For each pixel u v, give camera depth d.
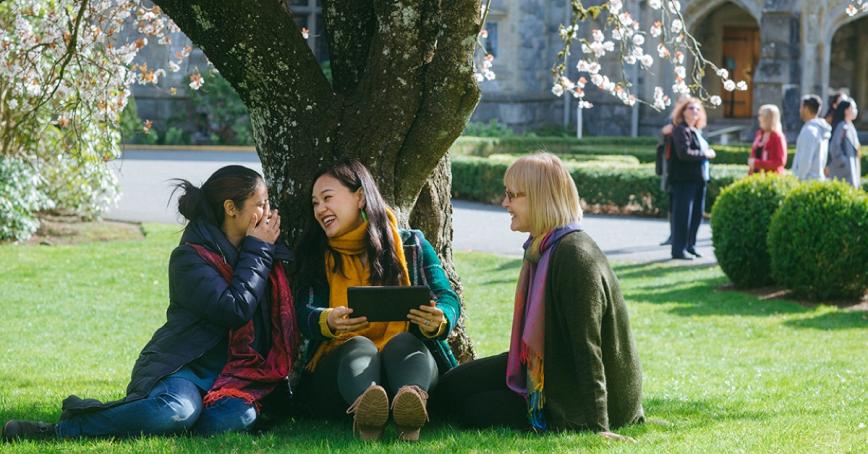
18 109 10.30
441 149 4.36
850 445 3.71
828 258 8.82
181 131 25.72
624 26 5.69
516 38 26.55
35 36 6.52
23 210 12.18
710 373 6.28
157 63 25.02
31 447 3.58
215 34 4.23
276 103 4.37
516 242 12.86
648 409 4.81
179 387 3.76
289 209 4.41
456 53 4.18
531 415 3.83
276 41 4.25
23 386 5.56
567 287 3.74
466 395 4.00
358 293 3.75
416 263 4.09
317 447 3.54
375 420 3.58
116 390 5.38
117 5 6.09
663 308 8.82
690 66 25.25
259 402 3.95
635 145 23.20
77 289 9.55
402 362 3.73
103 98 6.18
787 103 23.30
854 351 7.01
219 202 3.94
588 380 3.71
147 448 3.49
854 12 6.75
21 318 8.20
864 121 26.75
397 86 4.28
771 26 23.27
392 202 4.38
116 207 14.19
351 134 4.34
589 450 3.46
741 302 9.06
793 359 6.75
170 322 3.90
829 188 8.94
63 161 12.32
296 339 3.99
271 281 3.98
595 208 16.19
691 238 11.48
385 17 4.27
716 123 26.75
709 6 24.41
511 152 22.39
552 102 27.08
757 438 3.82
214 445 3.54
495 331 8.02
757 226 9.48
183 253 3.86
